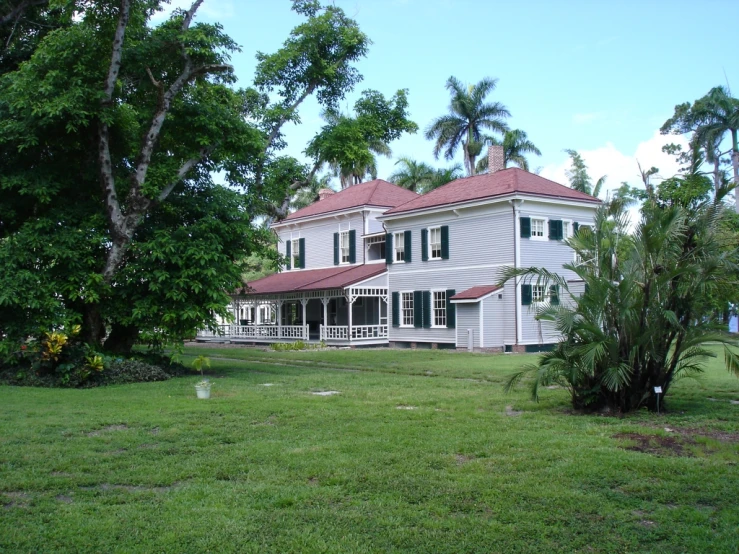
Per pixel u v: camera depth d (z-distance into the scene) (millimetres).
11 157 15797
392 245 32594
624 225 10930
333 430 9164
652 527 5340
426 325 30328
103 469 7152
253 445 8219
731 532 5191
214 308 15969
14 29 18078
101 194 17234
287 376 16750
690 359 11359
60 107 14180
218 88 18172
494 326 27250
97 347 16516
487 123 52531
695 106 46375
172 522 5477
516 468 7066
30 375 14664
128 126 16906
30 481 6633
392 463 7320
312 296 33781
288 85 21734
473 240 28594
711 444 8148
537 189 27578
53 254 14930
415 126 22156
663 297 10398
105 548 4965
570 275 28266
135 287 16531
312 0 21109
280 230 41500
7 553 4867
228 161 18859
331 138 20484
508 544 5008
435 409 11117
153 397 12570
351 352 26812
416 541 5066
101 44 16172
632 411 10523
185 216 17812
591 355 9844
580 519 5527
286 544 5016
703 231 10617
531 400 11914
